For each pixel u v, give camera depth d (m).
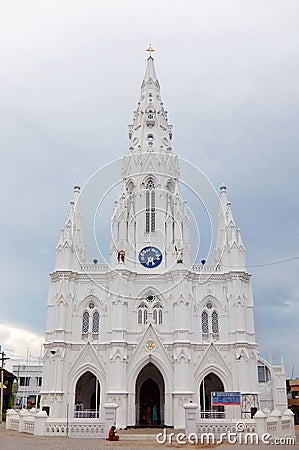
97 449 32.16
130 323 66.25
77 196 76.25
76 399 66.81
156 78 90.00
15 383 104.06
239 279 67.25
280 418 46.69
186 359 62.31
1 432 46.56
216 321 67.38
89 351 64.56
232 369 63.62
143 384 71.19
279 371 68.31
